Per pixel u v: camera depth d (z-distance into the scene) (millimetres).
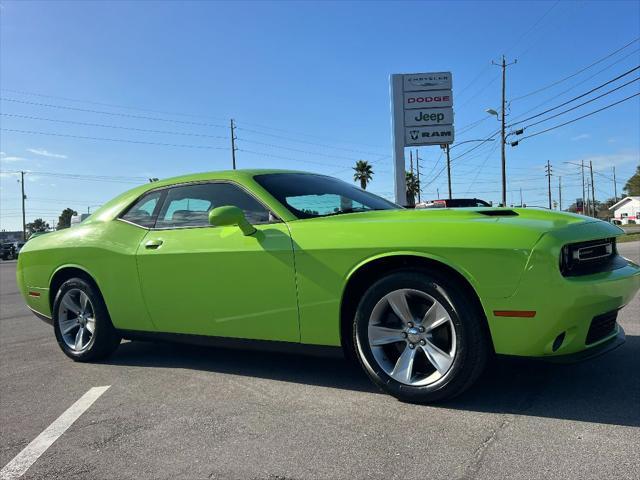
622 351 4234
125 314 4457
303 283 3504
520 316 2924
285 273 3566
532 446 2674
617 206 92312
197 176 4328
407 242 3180
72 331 5000
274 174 4219
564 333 2967
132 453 2889
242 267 3730
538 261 2879
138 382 4160
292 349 3668
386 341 3367
